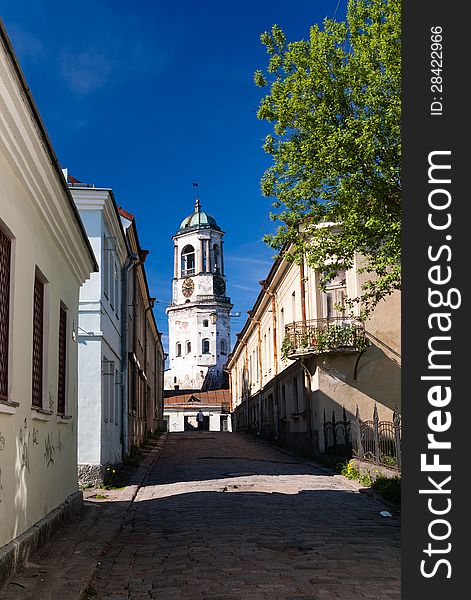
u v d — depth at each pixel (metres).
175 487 16.28
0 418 6.39
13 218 7.03
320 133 12.73
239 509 12.26
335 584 6.60
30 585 6.34
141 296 30.16
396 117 11.99
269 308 35.72
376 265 12.80
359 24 12.62
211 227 84.62
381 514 11.57
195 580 6.91
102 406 16.20
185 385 82.31
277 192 13.73
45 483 8.86
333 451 21.44
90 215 16.34
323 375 22.84
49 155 7.81
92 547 8.35
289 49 13.09
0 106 6.06
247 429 48.44
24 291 7.55
